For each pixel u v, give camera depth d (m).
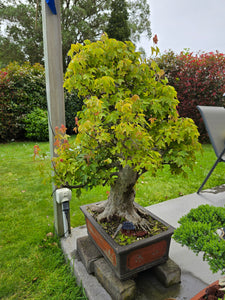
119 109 1.04
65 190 1.86
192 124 1.35
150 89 1.37
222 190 3.17
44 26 1.63
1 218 2.40
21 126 6.53
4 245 1.93
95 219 1.60
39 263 1.70
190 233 0.96
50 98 1.71
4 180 3.57
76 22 13.11
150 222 1.58
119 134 1.06
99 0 14.08
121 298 1.25
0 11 13.27
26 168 4.15
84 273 1.54
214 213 1.14
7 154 5.12
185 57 6.65
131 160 1.21
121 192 1.58
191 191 3.22
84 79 1.23
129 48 1.39
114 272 1.38
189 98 6.79
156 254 1.40
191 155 1.42
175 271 1.44
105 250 1.44
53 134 1.77
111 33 13.12
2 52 14.15
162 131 1.31
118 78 1.33
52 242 1.96
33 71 6.88
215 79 6.45
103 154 1.42
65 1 13.73
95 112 1.12
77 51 1.33
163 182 3.54
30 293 1.44
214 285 1.02
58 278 1.55
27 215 2.48
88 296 1.38
